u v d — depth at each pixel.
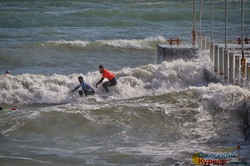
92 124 38.97
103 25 145.50
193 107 43.28
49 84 58.56
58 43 103.88
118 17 159.62
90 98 54.75
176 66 61.59
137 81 60.03
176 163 31.69
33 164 31.28
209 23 149.62
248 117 38.50
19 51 96.94
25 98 55.59
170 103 44.41
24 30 133.50
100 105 43.78
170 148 35.03
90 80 60.28
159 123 40.00
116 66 84.31
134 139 36.88
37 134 37.03
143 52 100.88
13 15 161.50
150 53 99.88
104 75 57.00
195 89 46.94
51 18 157.38
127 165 31.41
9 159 31.98
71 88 58.66
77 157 32.78
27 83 58.94
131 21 149.62
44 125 38.44
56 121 39.22
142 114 41.44
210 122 40.53
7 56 92.06
